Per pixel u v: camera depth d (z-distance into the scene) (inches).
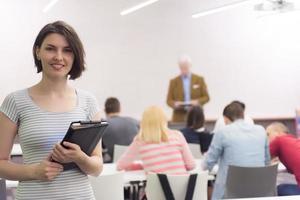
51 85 71.8
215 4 312.5
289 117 324.5
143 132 141.8
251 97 322.3
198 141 196.2
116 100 211.8
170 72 310.0
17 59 284.5
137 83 306.0
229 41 317.1
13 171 67.7
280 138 150.4
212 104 315.3
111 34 301.0
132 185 150.9
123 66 303.7
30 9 286.2
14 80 284.2
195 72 312.7
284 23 324.8
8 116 70.4
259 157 148.4
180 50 310.5
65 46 69.9
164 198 122.3
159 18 307.0
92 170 70.5
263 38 322.3
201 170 150.8
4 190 120.0
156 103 309.1
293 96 327.0
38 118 70.0
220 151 149.4
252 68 321.7
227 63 317.4
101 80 300.0
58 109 71.5
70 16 293.9
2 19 281.7
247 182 138.9
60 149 65.1
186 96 287.3
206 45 313.7
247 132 150.0
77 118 72.2
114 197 124.9
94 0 297.4
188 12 310.0
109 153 201.8
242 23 318.0
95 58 298.8
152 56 307.4
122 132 203.9
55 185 68.5
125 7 301.6
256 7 193.8
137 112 306.0
